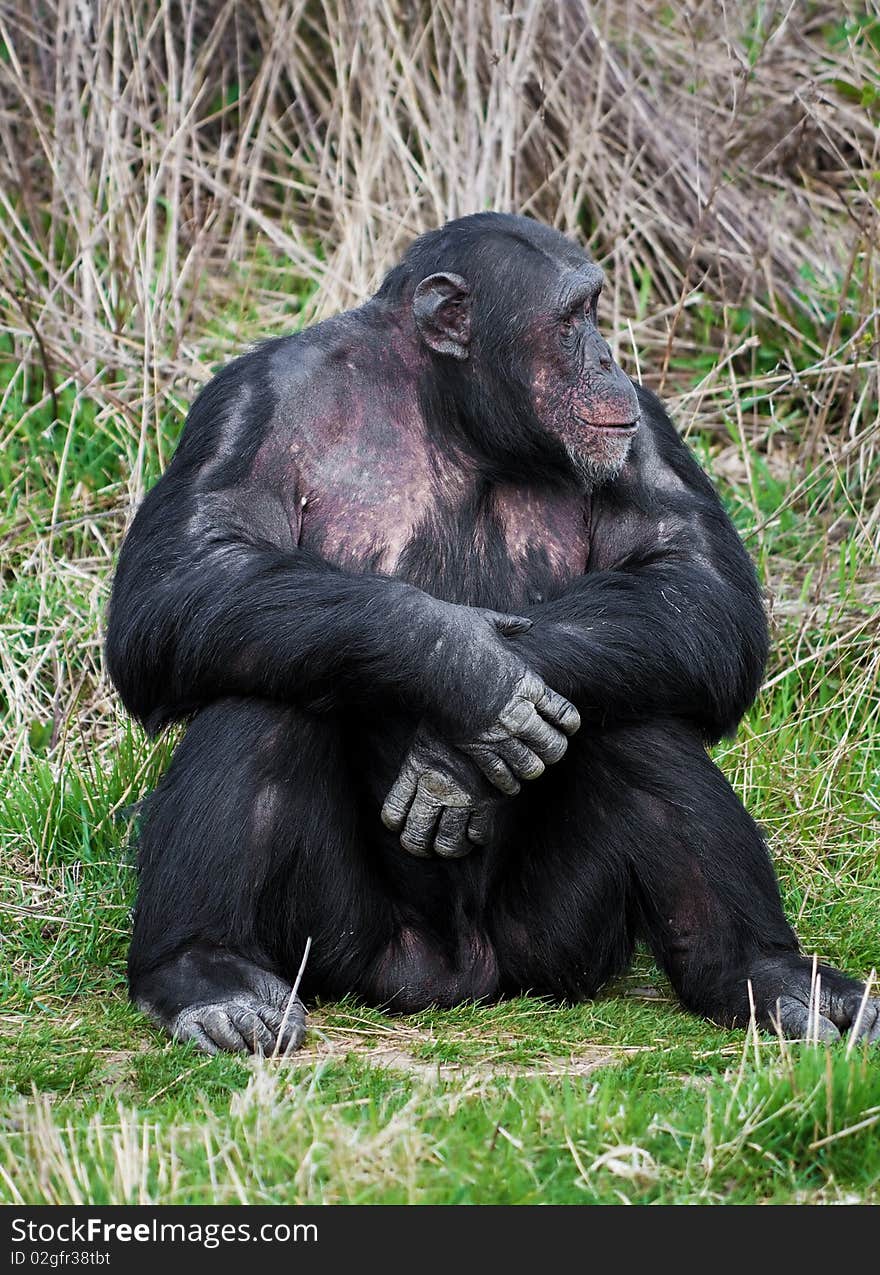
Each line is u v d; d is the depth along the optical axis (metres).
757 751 21.89
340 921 16.11
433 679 14.91
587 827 16.47
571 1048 15.01
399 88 30.25
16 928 18.16
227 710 15.66
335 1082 13.73
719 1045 14.87
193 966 15.29
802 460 27.34
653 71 33.50
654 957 16.94
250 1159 11.72
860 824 20.88
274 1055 14.36
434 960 16.61
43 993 16.61
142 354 27.95
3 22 32.28
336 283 28.84
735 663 16.38
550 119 31.66
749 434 29.36
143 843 15.98
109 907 18.20
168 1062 14.16
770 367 30.27
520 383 16.39
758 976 15.75
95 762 21.28
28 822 19.94
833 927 18.69
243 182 31.45
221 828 15.42
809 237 32.00
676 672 15.99
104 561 25.34
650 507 17.06
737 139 32.31
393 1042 15.27
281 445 16.44
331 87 32.16
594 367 16.36
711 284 30.36
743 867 16.16
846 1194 11.85
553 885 16.62
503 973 16.94
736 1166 11.94
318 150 32.56
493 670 14.89
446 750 15.42
